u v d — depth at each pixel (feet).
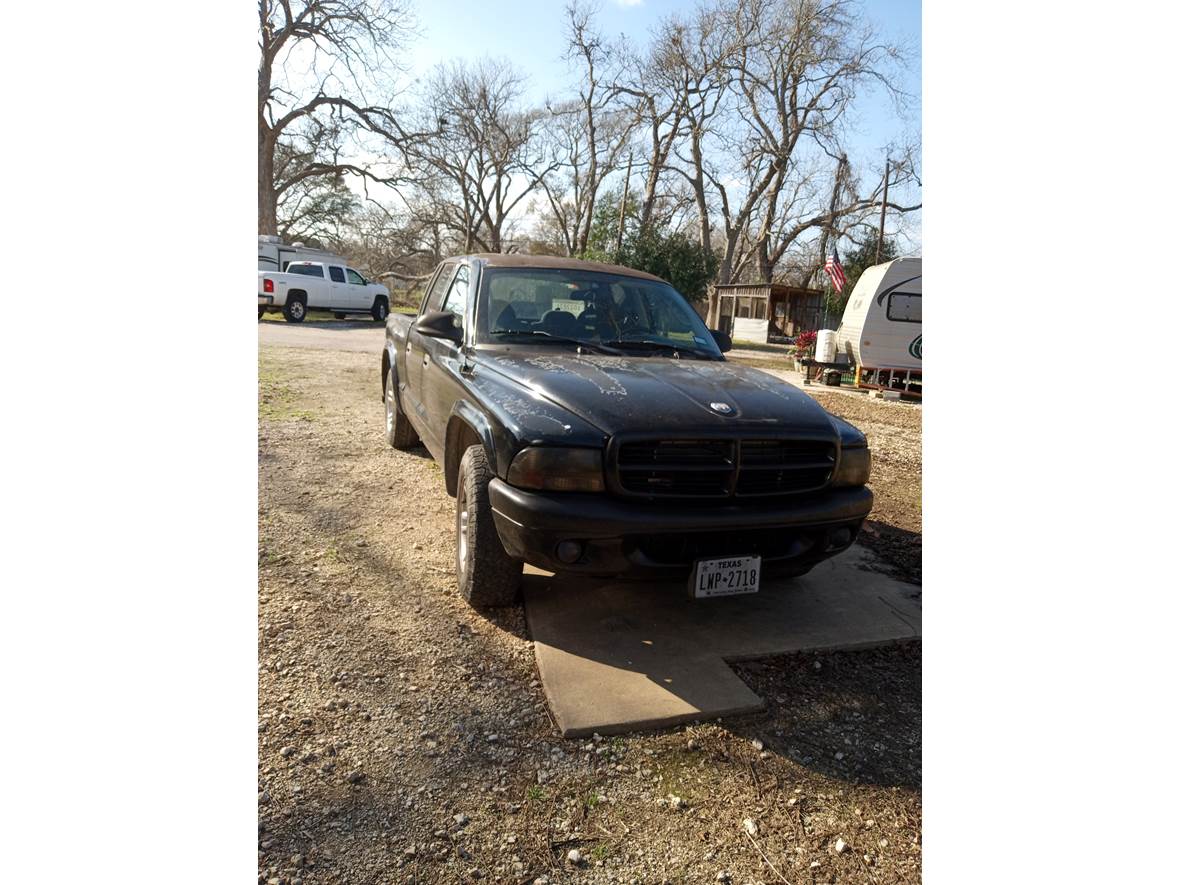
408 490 17.75
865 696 10.13
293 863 6.68
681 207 155.63
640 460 9.84
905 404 43.57
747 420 10.31
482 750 8.48
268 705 8.95
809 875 7.02
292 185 150.51
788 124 140.56
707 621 11.86
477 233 171.53
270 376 34.88
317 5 116.37
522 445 9.93
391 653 10.37
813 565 11.10
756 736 9.08
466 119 147.95
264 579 12.35
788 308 113.60
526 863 6.95
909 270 46.93
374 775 7.93
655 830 7.48
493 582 11.35
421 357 17.03
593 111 135.23
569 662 10.25
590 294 14.96
